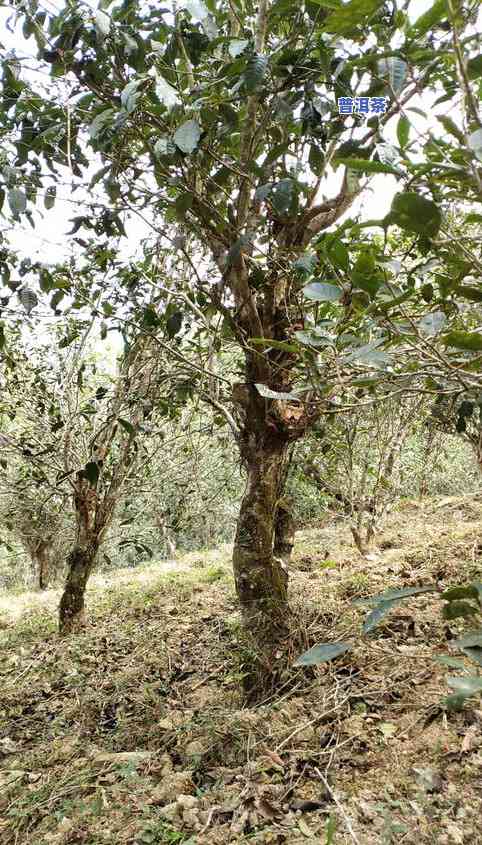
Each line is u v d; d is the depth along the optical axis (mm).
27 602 7836
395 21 1709
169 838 1921
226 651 3432
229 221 2645
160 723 2838
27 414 5820
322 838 1780
